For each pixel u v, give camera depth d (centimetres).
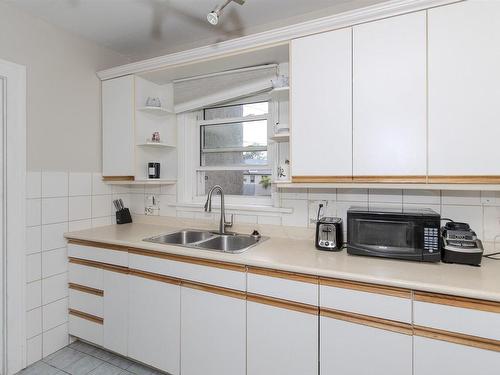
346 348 137
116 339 202
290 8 202
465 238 148
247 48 193
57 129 220
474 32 137
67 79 227
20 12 198
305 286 145
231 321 163
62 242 224
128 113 239
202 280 171
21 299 198
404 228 152
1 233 190
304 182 175
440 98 144
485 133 136
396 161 153
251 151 244
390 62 153
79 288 221
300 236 209
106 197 260
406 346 126
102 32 232
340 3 198
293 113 177
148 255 189
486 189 137
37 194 208
